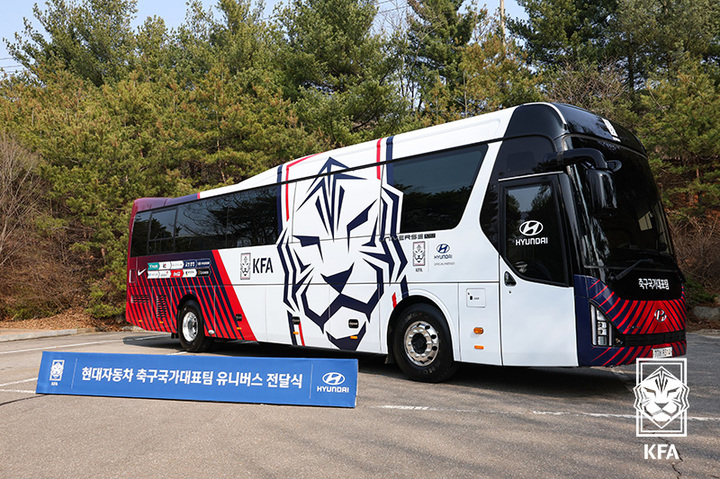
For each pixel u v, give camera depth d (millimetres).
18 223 20391
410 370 7949
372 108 22969
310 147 21516
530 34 29000
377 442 4922
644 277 6672
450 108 22234
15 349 13086
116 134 20812
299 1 27578
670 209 18797
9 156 20250
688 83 18984
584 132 6938
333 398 6441
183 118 24391
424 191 7965
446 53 30094
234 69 27219
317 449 4750
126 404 6746
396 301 8109
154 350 12453
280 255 10047
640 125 21219
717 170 18188
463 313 7324
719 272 16781
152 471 4250
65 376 7484
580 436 4988
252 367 6836
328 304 9102
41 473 4266
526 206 6867
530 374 8602
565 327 6438
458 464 4289
